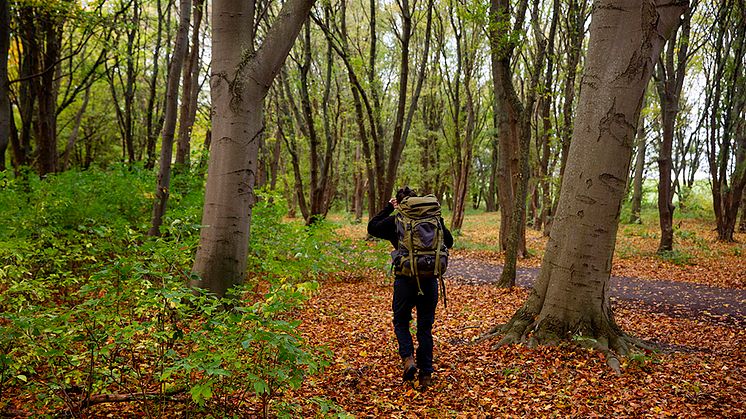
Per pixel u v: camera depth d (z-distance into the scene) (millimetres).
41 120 12914
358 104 16047
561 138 16281
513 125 12805
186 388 2783
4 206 7031
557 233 4781
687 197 25344
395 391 3764
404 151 29391
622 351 4383
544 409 3443
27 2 9500
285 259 7637
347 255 9445
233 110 5105
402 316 3959
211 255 5074
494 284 9648
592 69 4543
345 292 8047
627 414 3365
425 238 3832
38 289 3789
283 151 30078
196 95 14539
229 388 2703
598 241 4559
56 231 6328
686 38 12930
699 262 12984
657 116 21391
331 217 33844
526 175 8797
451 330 5621
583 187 4559
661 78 13695
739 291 9297
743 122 18109
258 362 2541
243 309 2469
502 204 14008
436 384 3885
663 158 13805
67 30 15047
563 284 4664
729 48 14461
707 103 17031
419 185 30109
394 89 20312
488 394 3705
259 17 11711
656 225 22156
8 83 8398
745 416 3303
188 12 7895
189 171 11016
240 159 5148
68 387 2775
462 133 21688
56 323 2639
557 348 4508
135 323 2545
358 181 29062
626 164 4512
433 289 3920
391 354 4633
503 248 14188
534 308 4926
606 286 4664
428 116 27094
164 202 7793
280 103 20125
